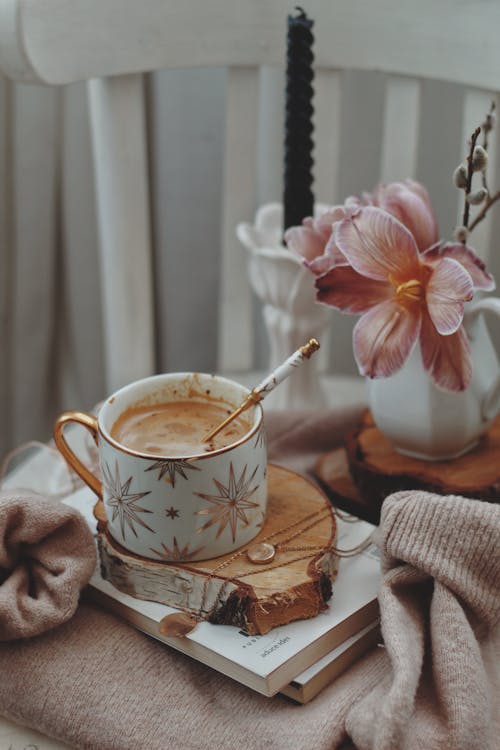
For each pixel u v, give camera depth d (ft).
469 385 2.68
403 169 3.45
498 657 2.44
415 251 2.53
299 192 2.93
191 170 4.11
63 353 4.60
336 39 3.26
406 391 2.72
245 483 2.40
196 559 2.43
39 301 4.29
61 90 3.97
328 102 3.42
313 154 3.48
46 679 2.39
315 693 2.38
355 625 2.44
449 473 2.75
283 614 2.38
